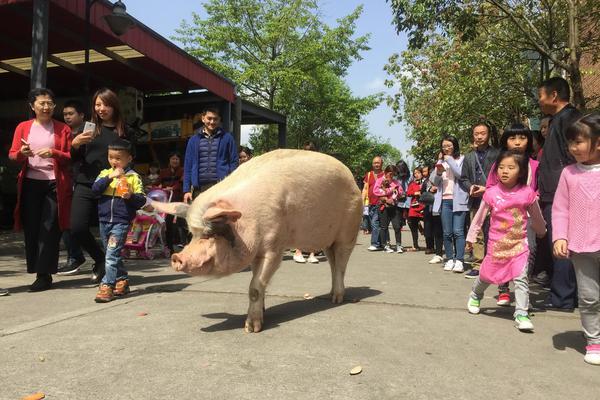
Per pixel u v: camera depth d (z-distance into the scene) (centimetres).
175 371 303
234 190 386
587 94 1588
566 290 490
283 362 321
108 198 510
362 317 436
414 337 381
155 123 1524
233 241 372
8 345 350
